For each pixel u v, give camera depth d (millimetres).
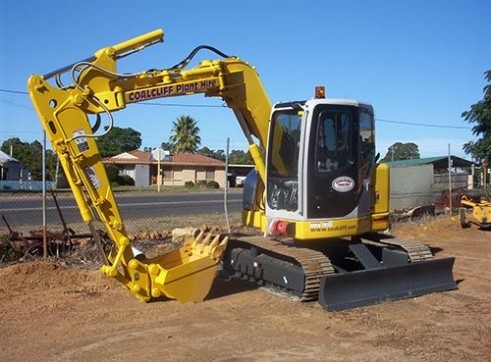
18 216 17656
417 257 8805
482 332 6824
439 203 20422
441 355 6020
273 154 8453
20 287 8195
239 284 9008
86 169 7086
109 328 6660
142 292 7508
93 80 7176
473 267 11016
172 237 12453
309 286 7785
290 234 8125
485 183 23953
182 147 74125
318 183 8047
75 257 10062
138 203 24688
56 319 6953
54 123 6957
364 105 8562
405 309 7832
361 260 8633
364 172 8570
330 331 6766
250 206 9406
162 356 5812
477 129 25875
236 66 8273
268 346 6191
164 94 7625
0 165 49250
